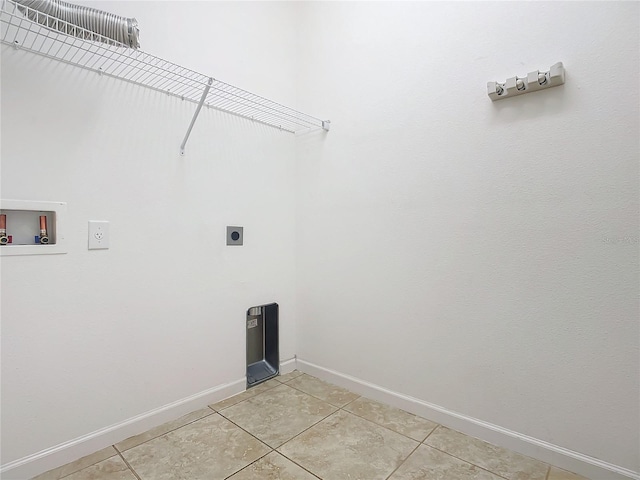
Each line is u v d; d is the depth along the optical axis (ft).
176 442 4.69
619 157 3.76
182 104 5.36
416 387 5.43
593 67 3.90
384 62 5.76
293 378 6.86
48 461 4.10
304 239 7.09
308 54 7.02
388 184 5.71
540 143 4.25
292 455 4.42
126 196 4.74
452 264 5.01
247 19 6.32
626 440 3.79
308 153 6.98
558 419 4.19
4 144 3.78
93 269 4.46
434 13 5.17
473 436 4.83
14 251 3.85
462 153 4.89
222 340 5.97
